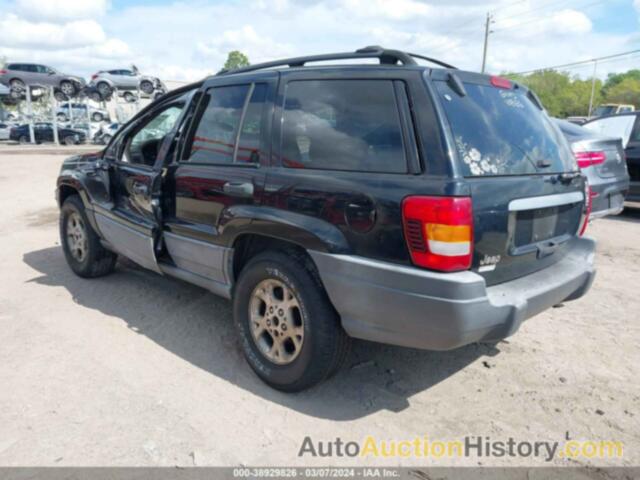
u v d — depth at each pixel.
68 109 41.31
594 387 3.26
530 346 3.82
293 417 2.92
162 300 4.67
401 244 2.55
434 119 2.57
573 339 3.93
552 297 2.95
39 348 3.68
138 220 4.23
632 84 72.69
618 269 5.66
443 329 2.48
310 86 3.10
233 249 3.38
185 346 3.76
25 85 31.25
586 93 75.31
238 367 3.47
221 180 3.40
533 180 2.91
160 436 2.71
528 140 3.08
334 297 2.79
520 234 2.85
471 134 2.69
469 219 2.47
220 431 2.77
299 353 3.00
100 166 4.73
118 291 4.89
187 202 3.72
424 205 2.46
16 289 4.93
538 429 2.85
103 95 31.11
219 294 3.65
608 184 6.46
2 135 35.72
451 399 3.13
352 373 3.43
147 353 3.64
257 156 3.24
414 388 3.25
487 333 2.58
